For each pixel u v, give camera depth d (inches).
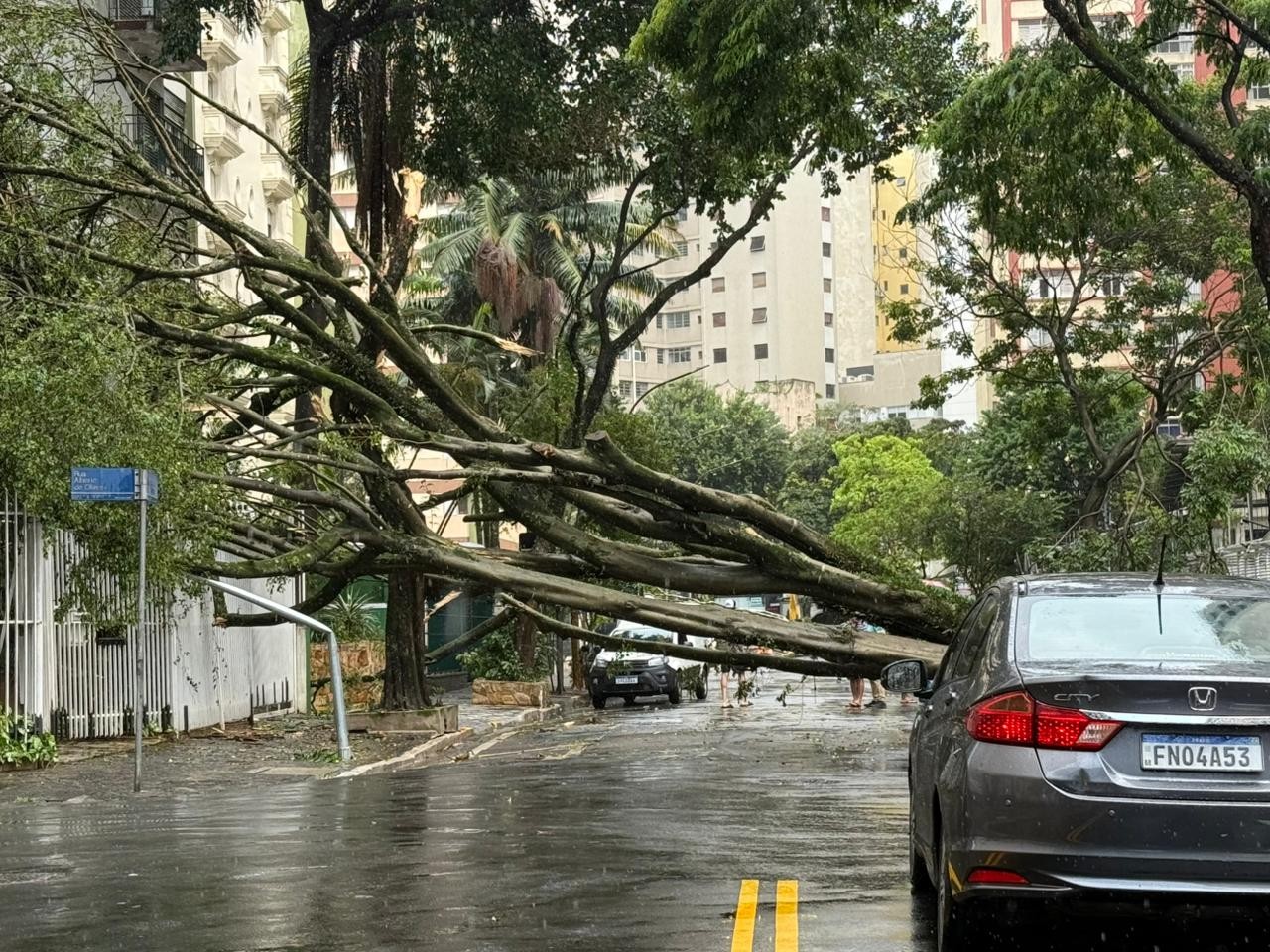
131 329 686.5
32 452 650.2
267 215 1911.9
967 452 2498.8
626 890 345.4
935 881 284.0
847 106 693.3
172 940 292.4
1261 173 631.2
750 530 717.9
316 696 1131.3
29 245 725.3
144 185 788.0
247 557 842.2
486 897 335.9
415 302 2046.0
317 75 986.1
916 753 326.6
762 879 361.4
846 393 5123.0
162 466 673.6
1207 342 1264.8
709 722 1066.7
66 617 768.9
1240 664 249.6
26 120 760.3
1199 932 251.0
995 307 1299.2
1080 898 236.5
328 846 429.4
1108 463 1222.9
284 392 905.5
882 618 721.0
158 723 831.7
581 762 751.7
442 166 1042.7
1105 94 674.2
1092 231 1234.6
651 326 5191.9
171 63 1194.0
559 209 2031.3
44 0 826.2
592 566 743.1
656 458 1294.3
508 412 1251.8
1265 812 232.7
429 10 954.7
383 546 741.9
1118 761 238.2
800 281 5039.4
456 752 853.8
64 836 466.9
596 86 989.2
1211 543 1086.4
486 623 916.0
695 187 1003.9
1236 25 650.2
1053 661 256.4
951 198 992.9
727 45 657.6
